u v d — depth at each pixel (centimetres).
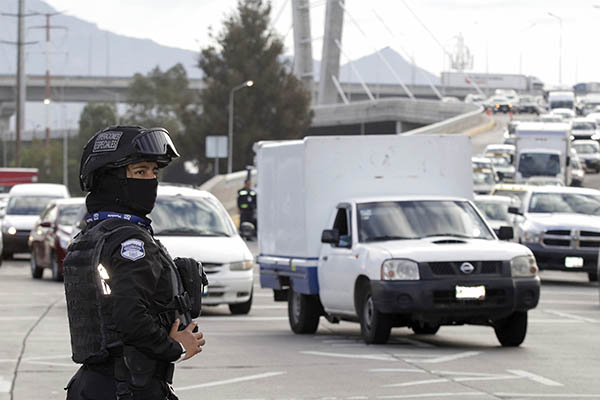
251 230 4584
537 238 5884
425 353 3081
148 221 1135
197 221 4453
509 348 3219
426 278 3158
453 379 2578
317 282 3631
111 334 1073
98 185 1127
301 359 2941
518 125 12962
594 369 2756
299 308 3703
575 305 4647
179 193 4588
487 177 11506
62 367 2755
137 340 1062
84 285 1082
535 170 12588
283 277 3903
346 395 2350
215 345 3275
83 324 1086
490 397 2317
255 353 3072
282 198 3916
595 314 4256
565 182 12631
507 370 2733
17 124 17812
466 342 3403
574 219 5941
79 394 1093
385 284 3175
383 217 3472
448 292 3155
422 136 3816
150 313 1079
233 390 2425
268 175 4100
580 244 5856
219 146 18012
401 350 3155
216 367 2783
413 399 2292
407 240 3384
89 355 1083
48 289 5375
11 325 3731
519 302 3189
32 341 3284
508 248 3262
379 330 3253
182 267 1120
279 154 3966
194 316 1127
